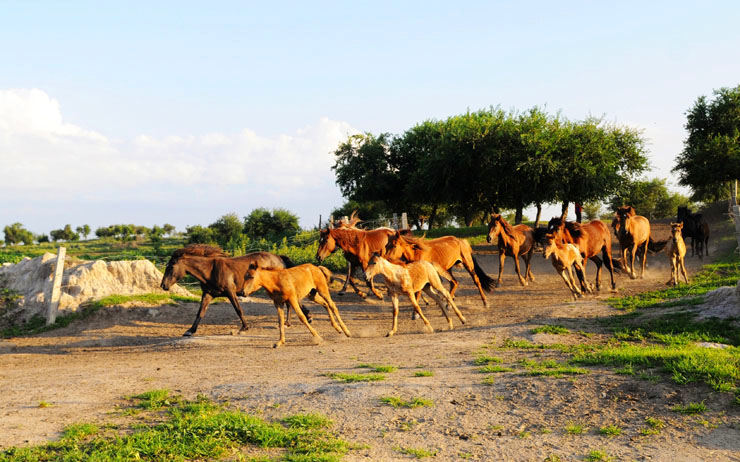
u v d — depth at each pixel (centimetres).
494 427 633
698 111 4719
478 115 4331
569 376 787
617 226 2164
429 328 1339
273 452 576
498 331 1211
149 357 1171
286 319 1553
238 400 753
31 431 643
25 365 1142
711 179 4288
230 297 1454
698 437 584
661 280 1973
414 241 1512
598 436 601
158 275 1897
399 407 697
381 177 4988
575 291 1661
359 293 1936
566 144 3584
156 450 569
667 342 1005
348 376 834
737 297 1205
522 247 2134
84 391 827
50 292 1620
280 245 3331
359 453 569
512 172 3631
